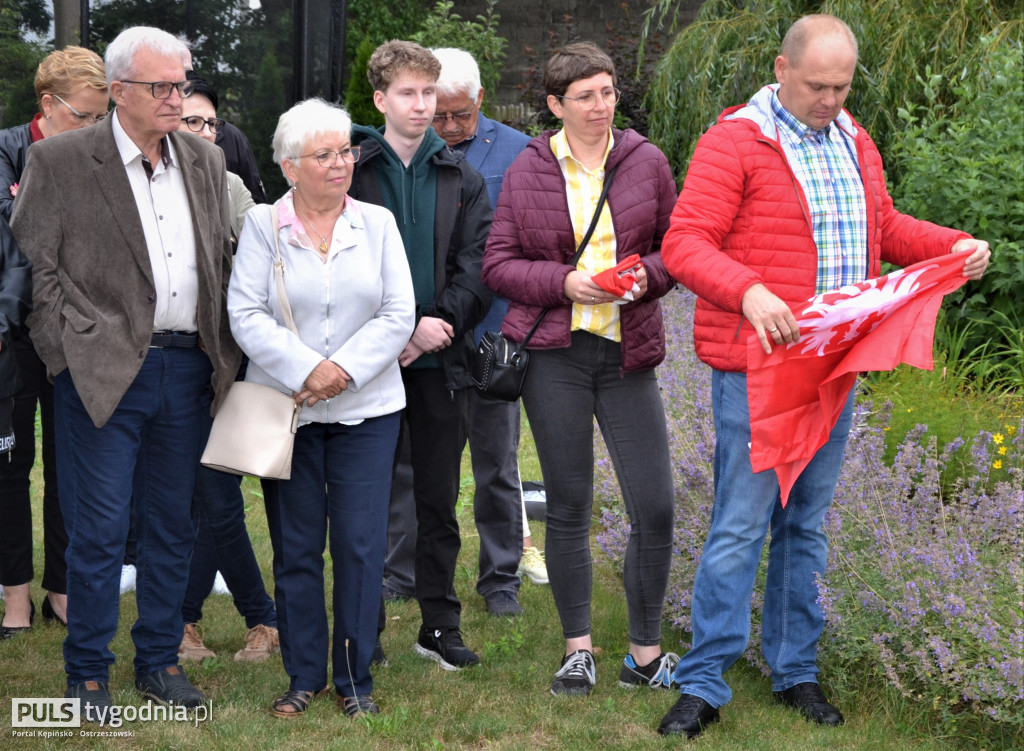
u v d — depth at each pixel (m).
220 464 3.35
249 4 8.34
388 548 4.76
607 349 3.69
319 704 3.60
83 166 3.33
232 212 3.95
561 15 14.94
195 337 3.50
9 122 6.64
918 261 3.51
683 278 3.26
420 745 3.35
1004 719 3.29
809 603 3.62
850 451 4.21
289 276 3.40
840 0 8.91
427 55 3.79
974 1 8.85
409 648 4.16
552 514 3.80
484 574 4.69
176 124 3.33
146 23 7.39
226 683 3.81
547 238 3.65
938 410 5.68
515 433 4.71
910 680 3.65
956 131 7.40
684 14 13.90
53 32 6.80
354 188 3.85
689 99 9.52
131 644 4.11
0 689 3.69
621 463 3.74
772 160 3.28
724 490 3.46
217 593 4.79
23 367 4.11
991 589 3.70
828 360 3.23
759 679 3.89
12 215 3.36
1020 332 6.63
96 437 3.37
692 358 6.18
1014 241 6.87
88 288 3.35
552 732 3.48
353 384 3.37
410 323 3.48
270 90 8.66
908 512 4.07
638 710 3.61
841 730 3.47
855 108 8.86
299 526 3.51
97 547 3.40
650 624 3.81
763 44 9.27
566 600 3.82
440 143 3.89
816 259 3.31
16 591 4.28
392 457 3.55
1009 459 5.27
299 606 3.53
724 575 3.45
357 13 14.70
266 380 3.50
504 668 3.96
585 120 3.58
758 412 3.23
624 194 3.65
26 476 4.25
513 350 3.65
